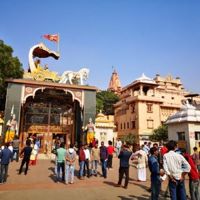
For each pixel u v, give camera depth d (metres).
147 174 13.12
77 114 25.62
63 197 7.62
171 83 55.41
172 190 5.48
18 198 7.40
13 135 19.56
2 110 28.27
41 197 7.58
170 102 48.94
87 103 23.70
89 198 7.54
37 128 24.50
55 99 26.28
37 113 25.53
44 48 26.11
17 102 21.19
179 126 14.45
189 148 13.27
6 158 9.96
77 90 23.75
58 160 10.55
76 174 12.55
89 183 10.16
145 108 43.88
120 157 9.57
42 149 24.06
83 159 11.48
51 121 25.81
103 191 8.60
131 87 49.38
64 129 25.67
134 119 44.41
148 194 8.23
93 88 24.12
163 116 45.59
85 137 22.38
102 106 56.09
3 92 24.95
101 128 24.83
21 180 10.49
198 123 13.82
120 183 9.52
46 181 10.43
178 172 5.47
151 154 7.29
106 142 24.59
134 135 42.12
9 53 25.44
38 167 14.71
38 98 25.41
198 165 7.98
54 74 25.44
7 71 24.25
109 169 14.88
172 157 5.62
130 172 13.79
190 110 14.07
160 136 38.69
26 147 12.16
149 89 47.19
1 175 9.79
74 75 25.08
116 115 54.00
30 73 24.22
